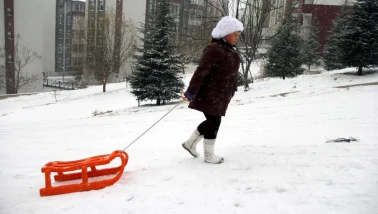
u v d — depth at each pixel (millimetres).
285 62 23812
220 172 3123
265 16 17594
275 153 3889
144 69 18688
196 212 2262
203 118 10523
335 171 2990
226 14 16969
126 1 42375
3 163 4461
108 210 2350
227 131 7266
